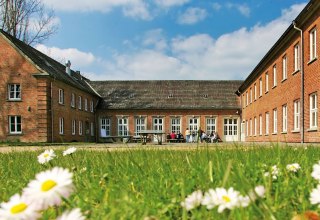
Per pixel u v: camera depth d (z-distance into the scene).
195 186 2.21
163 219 1.62
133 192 2.14
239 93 49.00
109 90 51.00
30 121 31.95
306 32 20.30
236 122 48.19
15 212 1.08
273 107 28.81
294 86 22.69
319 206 1.57
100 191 2.14
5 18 36.84
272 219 1.34
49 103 32.59
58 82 34.84
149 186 2.27
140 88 51.19
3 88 32.16
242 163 3.22
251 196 1.45
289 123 23.91
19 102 32.12
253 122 38.94
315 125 19.09
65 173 1.18
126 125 48.28
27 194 1.13
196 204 1.45
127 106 48.19
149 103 48.53
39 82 32.03
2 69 32.19
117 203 1.58
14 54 32.22
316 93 18.67
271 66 29.67
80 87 41.16
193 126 48.25
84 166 3.73
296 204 1.74
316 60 18.52
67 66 43.69
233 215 1.34
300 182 2.19
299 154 4.17
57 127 34.41
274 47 26.72
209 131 48.22
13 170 3.83
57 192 1.11
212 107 47.94
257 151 4.72
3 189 2.55
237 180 1.84
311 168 2.74
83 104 43.53
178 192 2.11
